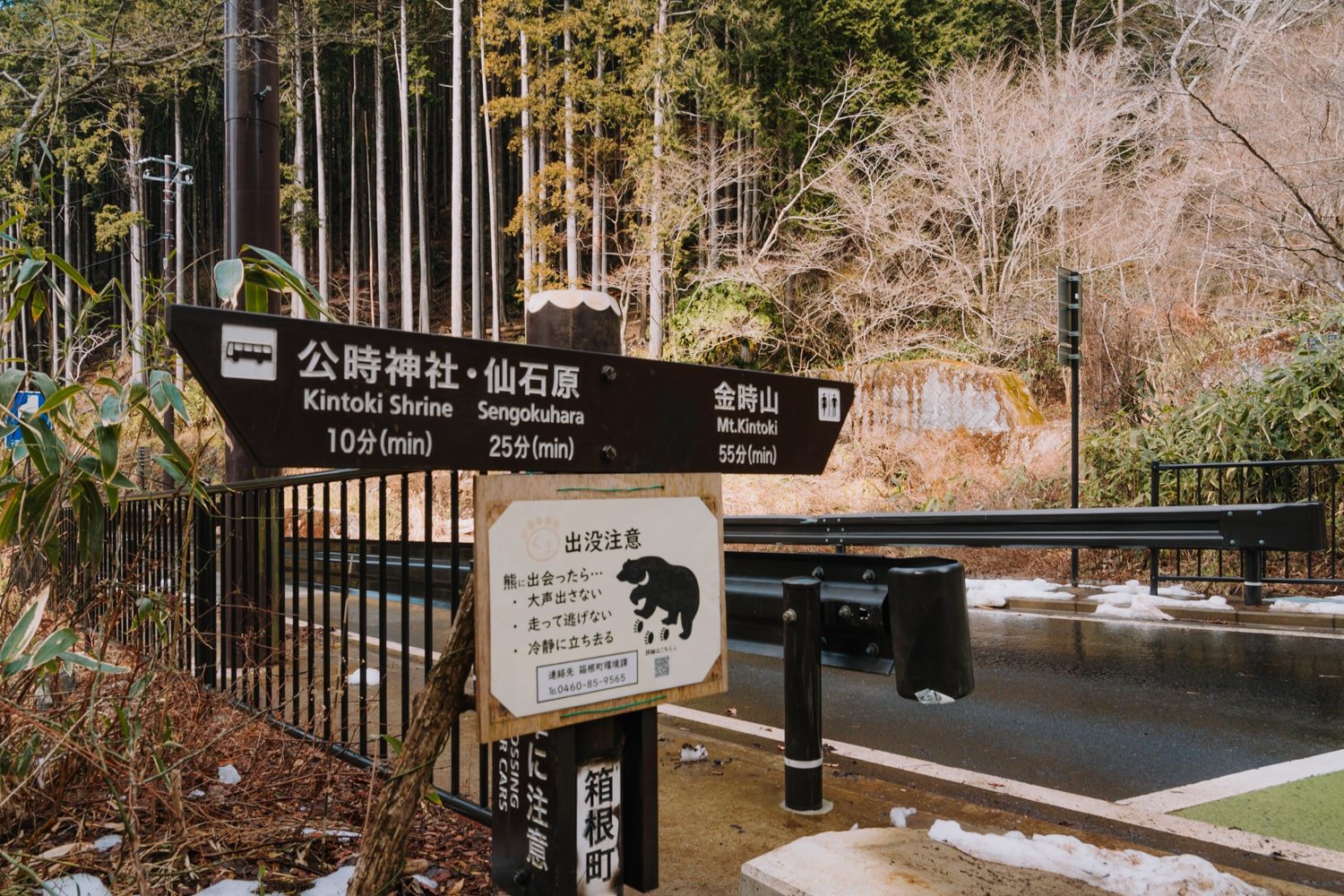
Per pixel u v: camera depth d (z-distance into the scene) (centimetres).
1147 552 932
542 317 215
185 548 293
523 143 2559
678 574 216
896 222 2016
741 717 511
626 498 206
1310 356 909
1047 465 1192
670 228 2217
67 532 469
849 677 611
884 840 265
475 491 179
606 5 2375
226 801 303
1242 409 931
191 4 798
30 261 261
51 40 649
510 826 215
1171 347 1247
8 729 263
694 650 219
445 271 4400
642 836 211
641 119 2438
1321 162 1190
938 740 459
